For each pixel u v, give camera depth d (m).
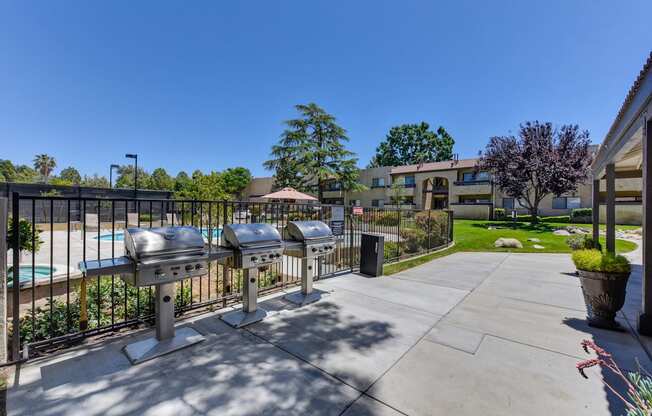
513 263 7.59
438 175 27.94
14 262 2.22
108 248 8.82
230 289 4.23
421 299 4.36
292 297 4.13
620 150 4.41
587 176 16.84
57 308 3.19
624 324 3.49
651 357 2.64
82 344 2.67
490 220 23.23
